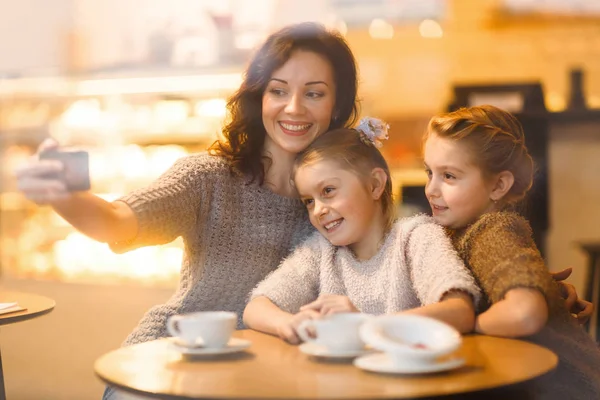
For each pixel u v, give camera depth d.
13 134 3.53
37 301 1.55
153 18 3.47
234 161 1.44
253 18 3.28
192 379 0.89
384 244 1.30
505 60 3.96
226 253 1.43
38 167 1.08
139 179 3.30
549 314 1.11
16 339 2.42
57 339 2.39
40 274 3.19
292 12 3.25
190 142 3.39
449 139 1.32
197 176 1.40
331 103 1.46
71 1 3.51
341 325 0.97
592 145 2.47
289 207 1.47
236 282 1.43
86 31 3.54
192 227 1.41
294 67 1.41
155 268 3.12
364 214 1.30
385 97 3.90
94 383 2.10
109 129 3.46
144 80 3.50
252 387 0.85
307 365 0.95
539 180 2.32
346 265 1.30
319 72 1.42
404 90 3.90
